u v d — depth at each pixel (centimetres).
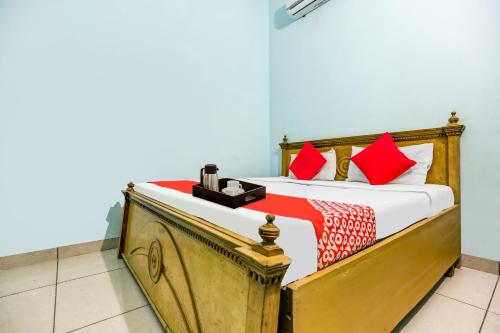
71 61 239
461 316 147
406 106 258
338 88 317
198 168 327
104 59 257
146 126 284
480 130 212
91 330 134
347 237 103
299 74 365
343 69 312
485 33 208
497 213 203
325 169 299
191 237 112
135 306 156
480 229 211
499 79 202
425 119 245
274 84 404
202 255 103
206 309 96
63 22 236
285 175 372
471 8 216
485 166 209
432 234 164
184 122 314
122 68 268
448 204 205
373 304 108
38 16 224
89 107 248
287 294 76
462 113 221
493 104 205
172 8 305
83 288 178
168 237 134
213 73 343
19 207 216
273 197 143
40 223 225
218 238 89
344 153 300
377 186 217
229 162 361
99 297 166
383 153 234
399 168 226
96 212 252
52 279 191
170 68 302
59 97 233
